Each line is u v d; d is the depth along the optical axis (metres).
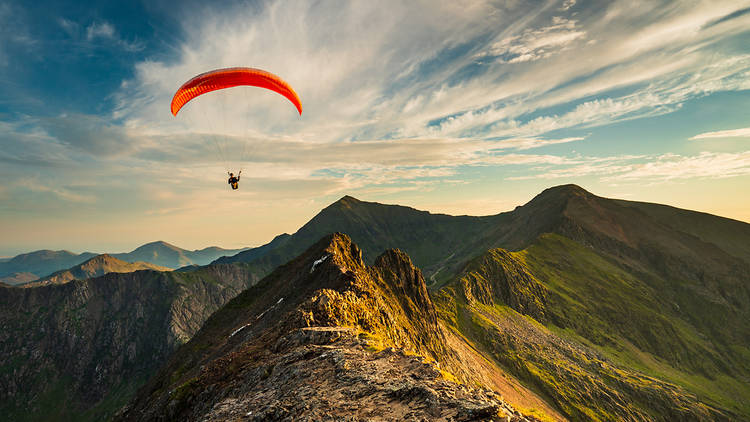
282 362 24.77
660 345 168.12
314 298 38.56
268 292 96.44
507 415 12.10
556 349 139.88
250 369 27.55
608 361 143.75
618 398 116.94
